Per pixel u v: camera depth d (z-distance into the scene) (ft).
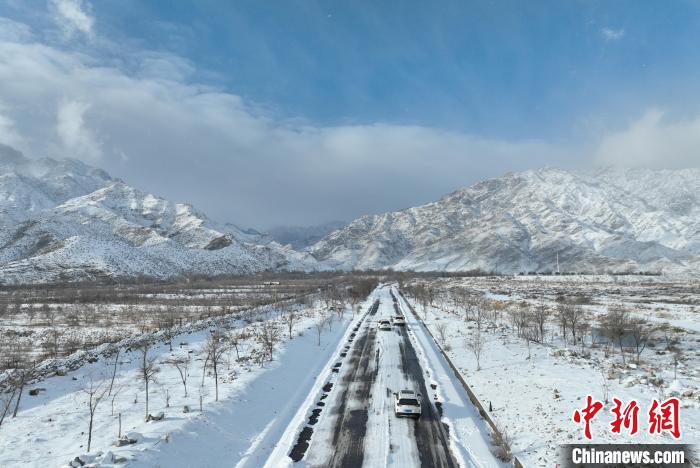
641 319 247.29
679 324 240.32
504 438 101.04
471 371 162.91
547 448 94.12
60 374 152.97
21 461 86.74
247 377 145.38
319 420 116.88
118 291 559.38
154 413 111.55
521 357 176.86
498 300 405.18
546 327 250.98
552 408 116.37
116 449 86.74
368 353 200.23
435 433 107.34
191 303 416.87
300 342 213.25
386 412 121.90
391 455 95.35
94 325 292.40
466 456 94.48
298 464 91.56
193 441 96.22
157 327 272.10
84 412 115.44
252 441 104.12
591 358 172.35
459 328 255.70
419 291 481.46
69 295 492.95
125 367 164.55
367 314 353.10
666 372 147.84
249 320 287.69
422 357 190.49
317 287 649.20
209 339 206.49
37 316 333.21
